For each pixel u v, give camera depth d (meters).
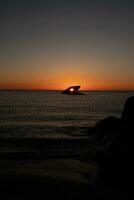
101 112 53.84
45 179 11.76
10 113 49.06
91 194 10.08
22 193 9.62
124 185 11.41
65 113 51.16
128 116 22.22
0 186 10.31
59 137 25.41
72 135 26.95
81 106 71.06
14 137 24.64
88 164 15.61
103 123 28.81
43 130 29.97
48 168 14.44
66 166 15.06
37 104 76.81
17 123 35.62
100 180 12.30
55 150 19.77
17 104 74.81
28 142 22.67
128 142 16.56
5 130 29.14
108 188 11.07
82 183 11.54
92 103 86.19
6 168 14.00
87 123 37.03
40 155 17.89
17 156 17.41
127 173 12.56
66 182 11.49
